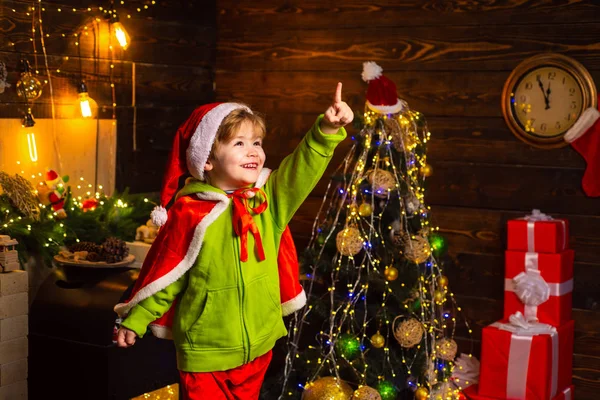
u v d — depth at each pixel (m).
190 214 2.11
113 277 3.14
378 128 3.13
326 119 2.07
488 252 3.76
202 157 2.12
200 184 2.16
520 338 3.29
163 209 2.15
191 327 2.11
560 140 3.55
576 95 3.50
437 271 3.29
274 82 4.31
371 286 3.04
